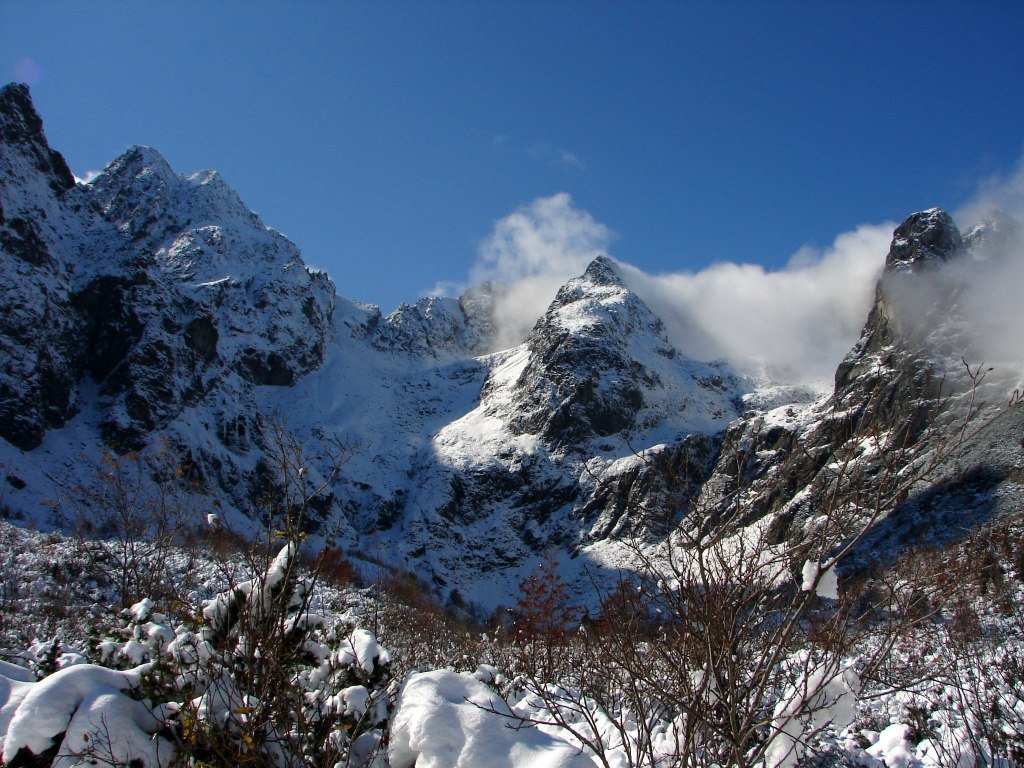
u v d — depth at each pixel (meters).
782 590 6.97
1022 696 9.28
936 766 8.62
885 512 6.45
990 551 8.73
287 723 7.75
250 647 7.70
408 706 7.25
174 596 10.29
